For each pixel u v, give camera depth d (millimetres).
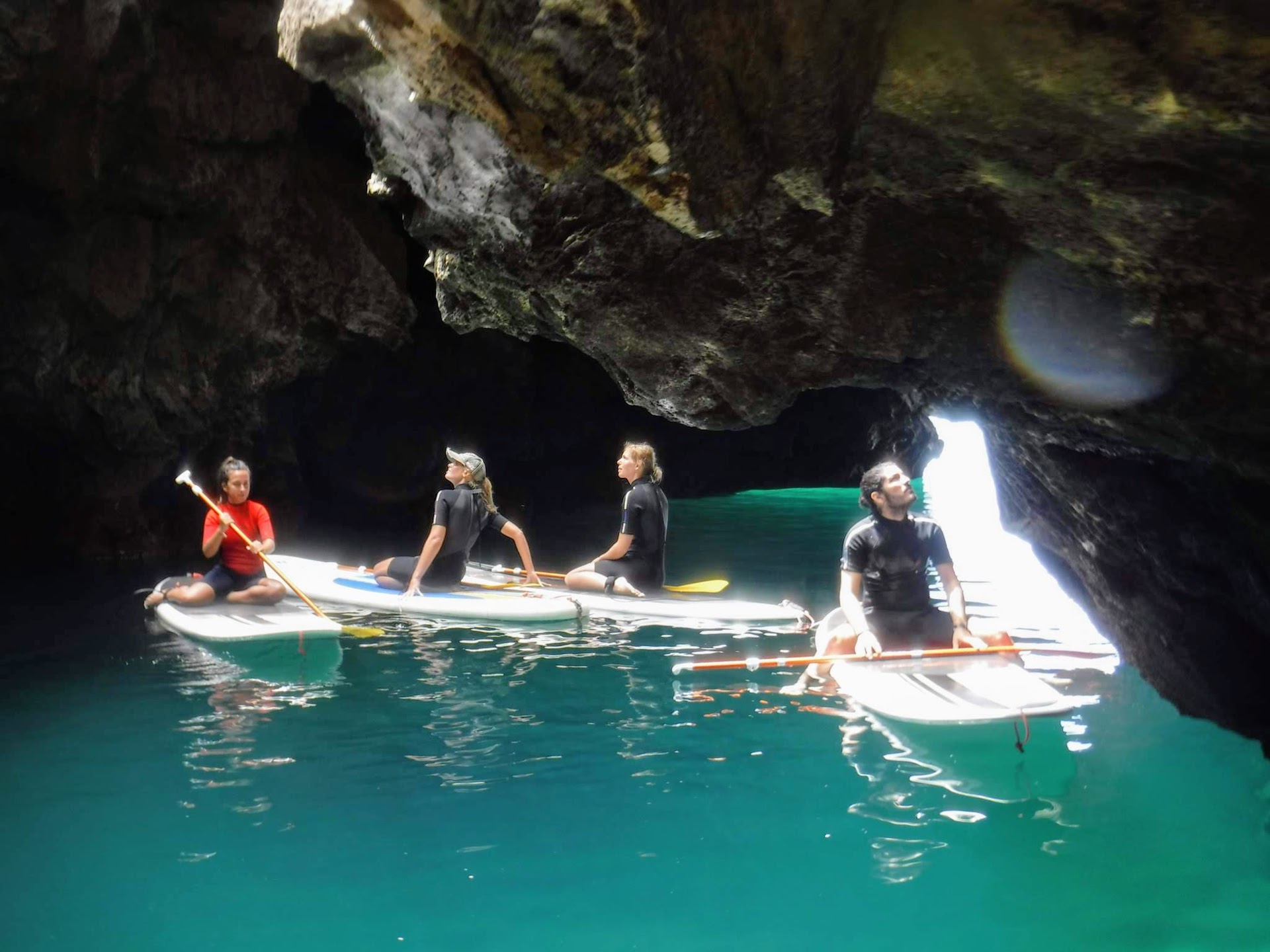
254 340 10359
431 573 7645
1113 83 2676
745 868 3256
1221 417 3547
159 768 4145
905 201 3779
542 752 4320
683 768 4113
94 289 9219
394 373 12914
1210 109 2578
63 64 8344
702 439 18250
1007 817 3617
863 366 4797
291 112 10086
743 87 3066
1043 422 4590
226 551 7293
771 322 4637
